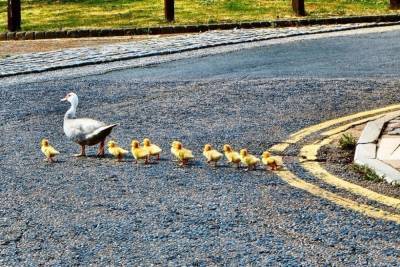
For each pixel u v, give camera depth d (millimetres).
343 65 16875
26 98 13664
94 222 6941
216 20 27516
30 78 16234
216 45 21281
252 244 6359
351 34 22969
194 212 7172
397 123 10656
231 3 32062
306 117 11594
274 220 6930
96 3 33719
